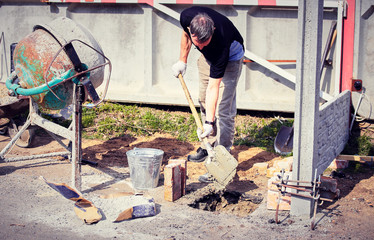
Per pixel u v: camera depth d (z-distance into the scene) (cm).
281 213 427
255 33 727
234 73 504
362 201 460
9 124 655
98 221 394
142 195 450
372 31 636
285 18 715
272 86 734
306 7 393
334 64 689
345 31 645
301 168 414
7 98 686
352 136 650
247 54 704
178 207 440
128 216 400
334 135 521
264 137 689
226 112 516
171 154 629
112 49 798
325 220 407
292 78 688
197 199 468
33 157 544
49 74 446
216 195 491
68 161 588
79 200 411
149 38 764
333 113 505
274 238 366
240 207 473
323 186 459
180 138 695
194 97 764
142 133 716
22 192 461
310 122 404
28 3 838
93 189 484
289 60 706
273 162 598
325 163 478
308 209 413
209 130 464
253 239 364
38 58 445
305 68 400
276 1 693
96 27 800
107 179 522
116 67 801
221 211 474
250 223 401
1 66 878
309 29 395
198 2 720
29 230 369
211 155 462
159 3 741
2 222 382
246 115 754
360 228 390
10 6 853
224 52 447
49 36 450
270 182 445
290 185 408
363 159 559
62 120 746
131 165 490
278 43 724
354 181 529
